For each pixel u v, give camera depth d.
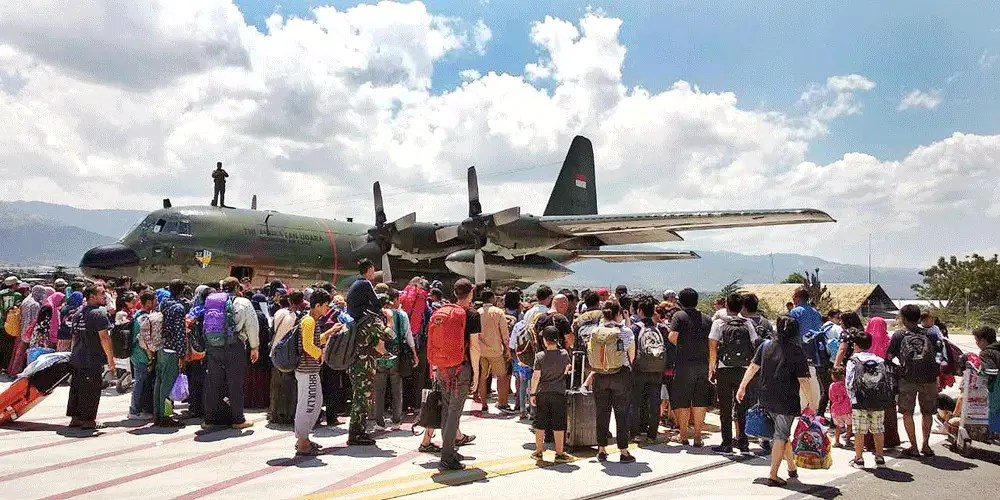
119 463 6.94
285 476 6.52
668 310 10.47
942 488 6.66
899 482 6.88
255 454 7.40
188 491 5.96
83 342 8.43
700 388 8.35
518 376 10.18
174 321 8.73
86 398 8.48
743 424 8.13
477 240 17.88
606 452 7.71
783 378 6.64
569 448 8.09
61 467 6.74
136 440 8.05
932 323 8.53
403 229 19.28
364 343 7.78
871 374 7.49
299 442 7.36
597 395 7.51
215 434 8.43
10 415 8.77
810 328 8.99
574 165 24.30
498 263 19.45
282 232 18.61
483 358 10.47
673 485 6.55
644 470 7.12
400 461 7.22
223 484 6.21
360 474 6.65
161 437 8.23
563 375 7.37
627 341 7.59
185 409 10.32
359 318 7.79
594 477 6.77
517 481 6.56
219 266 17.00
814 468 6.59
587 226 17.52
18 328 12.81
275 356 7.32
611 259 22.62
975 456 8.12
